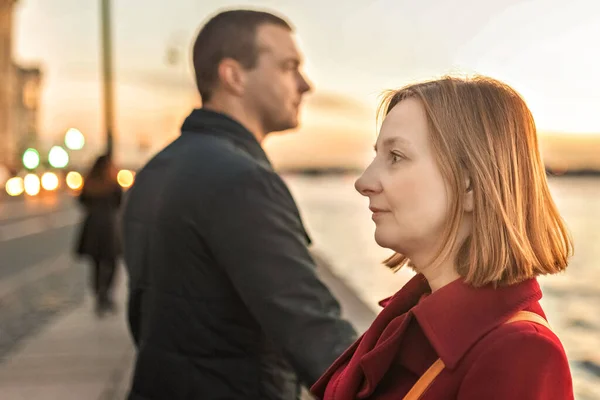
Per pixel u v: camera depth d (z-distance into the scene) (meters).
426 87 1.10
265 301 1.72
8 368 5.84
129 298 2.09
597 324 11.30
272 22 2.06
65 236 22.64
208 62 2.05
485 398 0.95
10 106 66.12
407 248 1.10
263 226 1.76
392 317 1.18
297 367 1.70
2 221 29.86
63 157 22.94
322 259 16.50
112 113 23.00
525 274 1.03
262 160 2.02
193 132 2.03
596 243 30.75
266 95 2.05
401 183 1.08
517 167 1.06
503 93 1.09
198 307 1.83
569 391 0.96
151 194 1.98
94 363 6.02
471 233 1.06
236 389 1.83
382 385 1.10
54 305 9.23
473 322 1.01
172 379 1.85
